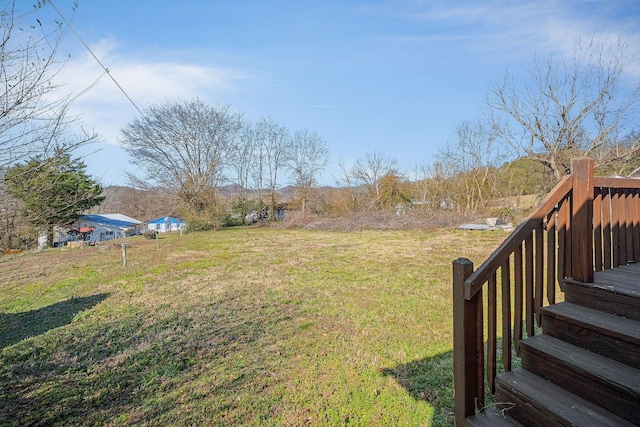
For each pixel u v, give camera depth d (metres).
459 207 18.95
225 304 5.52
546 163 12.28
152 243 16.53
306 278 7.34
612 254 2.49
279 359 3.40
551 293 2.12
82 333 4.36
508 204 16.81
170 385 2.94
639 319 1.77
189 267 9.28
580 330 1.83
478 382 1.85
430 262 8.70
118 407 2.61
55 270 9.63
